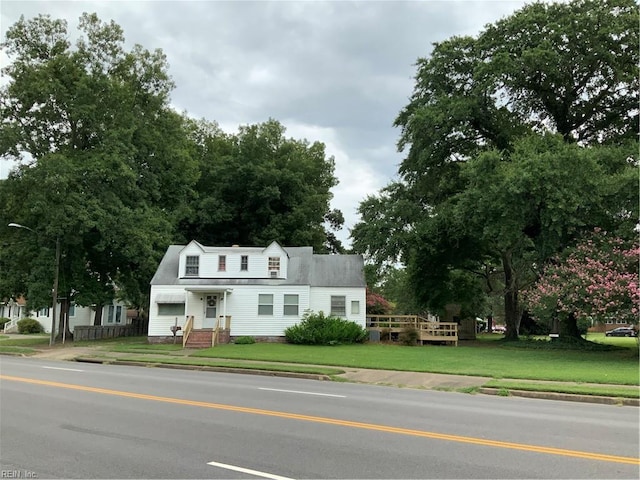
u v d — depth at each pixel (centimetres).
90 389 1322
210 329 3080
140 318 4909
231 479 590
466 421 953
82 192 3388
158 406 1066
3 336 4756
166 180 4150
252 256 3331
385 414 1012
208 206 4725
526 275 3681
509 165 2741
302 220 4816
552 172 2453
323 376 1747
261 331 3231
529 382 1536
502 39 3269
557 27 2959
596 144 3200
